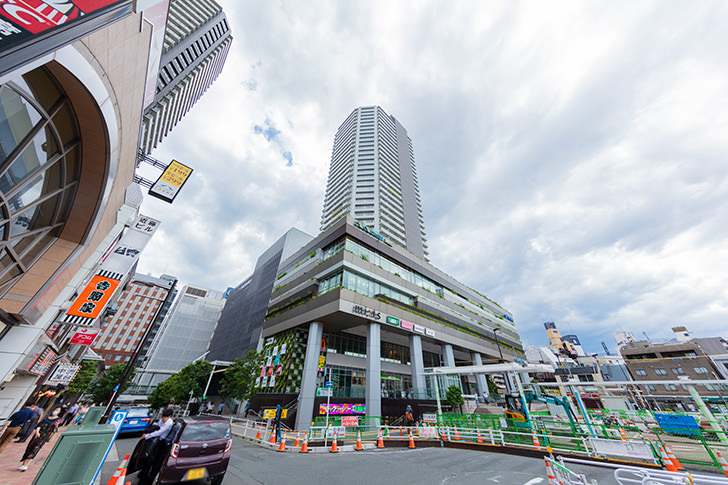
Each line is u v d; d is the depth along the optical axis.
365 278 30.92
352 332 32.56
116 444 13.23
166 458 6.61
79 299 14.41
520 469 9.91
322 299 28.22
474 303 48.97
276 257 50.00
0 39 2.88
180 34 37.09
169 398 34.25
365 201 63.22
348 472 9.43
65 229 9.67
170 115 39.06
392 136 83.94
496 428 15.75
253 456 12.14
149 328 16.92
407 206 71.06
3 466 7.74
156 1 4.28
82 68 6.00
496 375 54.62
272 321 35.16
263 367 33.38
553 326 102.50
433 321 35.66
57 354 15.66
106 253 15.92
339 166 77.44
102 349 67.31
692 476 3.76
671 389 47.28
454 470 9.75
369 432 20.33
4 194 6.35
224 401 42.66
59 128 7.45
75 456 4.82
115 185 10.39
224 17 47.97
